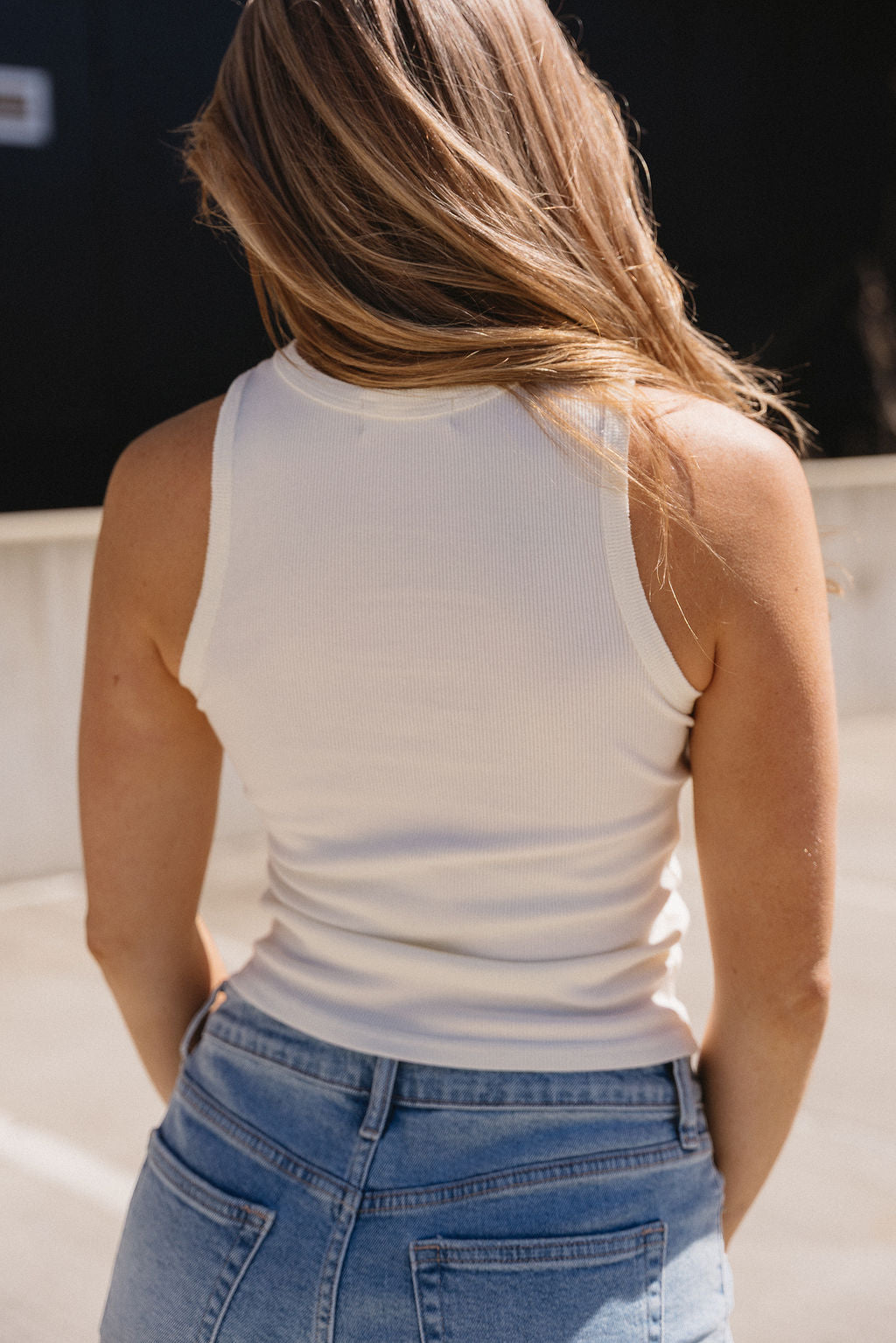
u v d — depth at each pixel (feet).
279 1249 3.15
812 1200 9.61
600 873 3.20
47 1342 8.16
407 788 3.21
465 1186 3.09
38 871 17.39
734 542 3.01
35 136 15.49
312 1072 3.29
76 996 13.71
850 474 23.65
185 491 3.36
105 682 3.60
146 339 16.66
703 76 20.43
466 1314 3.01
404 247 3.20
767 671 3.08
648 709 3.10
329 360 3.29
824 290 22.30
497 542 3.07
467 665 3.09
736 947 3.36
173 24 16.34
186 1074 3.58
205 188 3.65
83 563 17.48
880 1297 8.44
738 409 3.86
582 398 3.06
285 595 3.23
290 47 3.26
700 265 20.83
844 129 22.15
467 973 3.20
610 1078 3.21
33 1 15.26
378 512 3.15
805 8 21.39
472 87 3.20
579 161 3.40
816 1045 3.42
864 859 16.97
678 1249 3.17
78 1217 9.62
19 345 15.74
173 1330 3.23
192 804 3.81
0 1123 11.02
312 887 3.39
